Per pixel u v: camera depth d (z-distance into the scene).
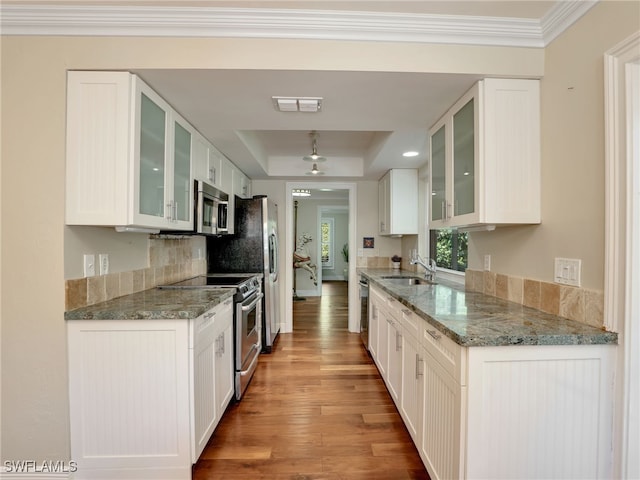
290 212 4.44
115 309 1.68
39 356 1.61
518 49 1.69
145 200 1.79
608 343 1.30
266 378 2.91
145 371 1.65
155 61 1.62
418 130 2.45
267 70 1.63
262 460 1.84
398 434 2.08
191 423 1.66
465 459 1.28
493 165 1.70
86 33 1.61
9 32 1.60
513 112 1.71
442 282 3.04
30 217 1.61
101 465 1.65
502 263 2.04
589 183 1.42
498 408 1.29
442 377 1.47
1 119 1.61
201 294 2.16
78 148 1.63
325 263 10.03
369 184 4.50
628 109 1.25
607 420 1.32
